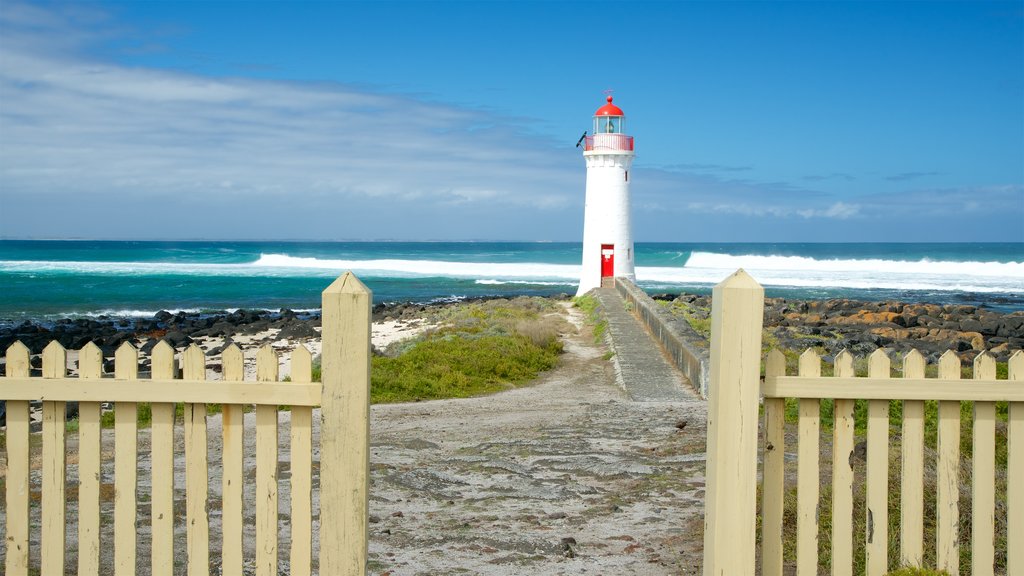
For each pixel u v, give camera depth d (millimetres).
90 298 59594
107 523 7508
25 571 4660
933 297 61438
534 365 24250
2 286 66250
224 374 4492
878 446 4570
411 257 121938
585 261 49969
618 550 6969
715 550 4441
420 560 6703
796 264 93188
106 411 15242
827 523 6820
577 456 10977
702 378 17906
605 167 48750
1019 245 195750
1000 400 4559
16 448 4648
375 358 23812
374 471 10062
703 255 98500
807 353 4496
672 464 10391
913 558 4613
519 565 6578
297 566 4492
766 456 4512
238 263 96812
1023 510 4621
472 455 11227
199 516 4547
